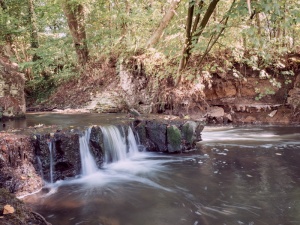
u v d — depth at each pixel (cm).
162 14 1034
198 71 834
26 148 443
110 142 587
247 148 687
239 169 526
